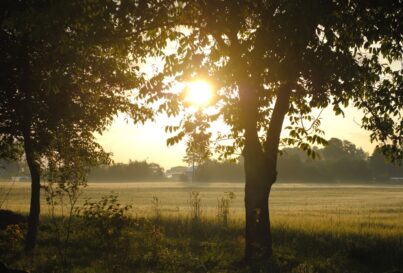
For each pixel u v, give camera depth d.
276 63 10.93
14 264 13.73
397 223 31.05
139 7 12.11
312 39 11.35
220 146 15.81
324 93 12.30
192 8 13.55
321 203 69.75
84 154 16.72
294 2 10.23
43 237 18.92
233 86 13.83
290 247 17.84
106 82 16.67
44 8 11.84
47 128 15.32
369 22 13.13
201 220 23.62
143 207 48.56
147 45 14.66
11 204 52.50
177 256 14.91
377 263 15.75
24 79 15.05
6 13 13.03
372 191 120.75
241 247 17.05
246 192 14.15
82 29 12.84
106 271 13.25
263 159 13.98
